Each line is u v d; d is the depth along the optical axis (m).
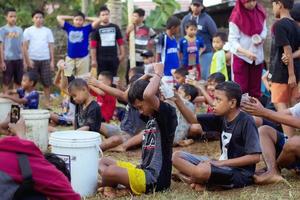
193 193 5.39
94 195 5.34
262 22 8.05
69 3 16.59
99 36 10.76
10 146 3.24
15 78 11.67
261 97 8.20
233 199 5.16
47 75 11.62
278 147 5.82
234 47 7.89
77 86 6.55
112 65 10.88
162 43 10.52
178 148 7.43
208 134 7.69
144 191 5.30
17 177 3.17
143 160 5.49
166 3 16.39
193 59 10.81
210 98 7.78
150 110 5.23
